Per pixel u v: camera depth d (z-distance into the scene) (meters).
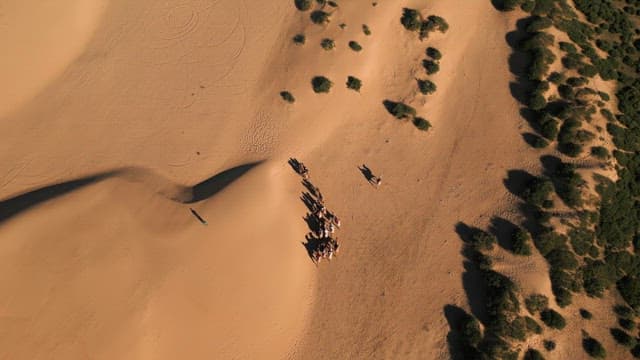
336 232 47.12
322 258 45.59
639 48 59.84
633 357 42.62
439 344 42.25
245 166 48.41
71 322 36.62
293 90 52.28
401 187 49.97
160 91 51.59
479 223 48.12
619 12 62.59
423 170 51.06
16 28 51.44
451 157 51.97
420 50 56.44
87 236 40.09
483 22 59.56
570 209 47.84
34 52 51.47
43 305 36.97
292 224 46.59
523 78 56.09
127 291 38.34
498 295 43.03
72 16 54.00
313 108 51.97
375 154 51.47
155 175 46.66
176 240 41.41
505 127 53.69
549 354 41.94
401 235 47.44
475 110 54.78
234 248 43.16
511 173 50.91
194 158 48.47
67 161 47.09
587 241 46.50
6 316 36.28
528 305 43.22
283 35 55.38
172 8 56.09
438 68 55.59
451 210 48.84
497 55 57.84
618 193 49.34
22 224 40.06
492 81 56.38
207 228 42.91
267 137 50.28
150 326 37.78
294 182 48.75
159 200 44.09
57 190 44.59
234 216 44.41
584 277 45.03
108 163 47.25
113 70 52.44
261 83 52.88
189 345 38.66
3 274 37.72
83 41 54.00
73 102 50.44
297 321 42.84
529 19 59.41
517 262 45.50
